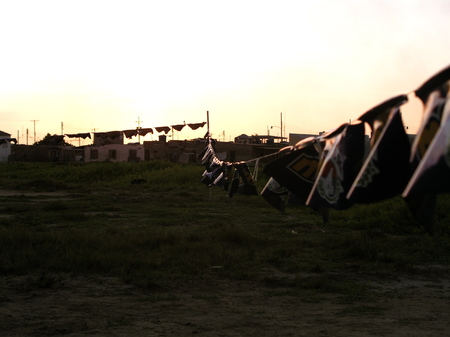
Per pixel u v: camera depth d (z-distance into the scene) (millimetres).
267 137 60719
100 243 12766
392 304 8602
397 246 13719
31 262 10828
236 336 6711
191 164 49219
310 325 7254
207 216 20516
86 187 35812
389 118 3910
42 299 8609
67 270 10531
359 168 4473
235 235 13812
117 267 10609
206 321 7426
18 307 8125
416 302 8758
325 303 8602
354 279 10453
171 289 9352
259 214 21453
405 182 3832
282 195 7934
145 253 11945
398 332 6918
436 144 3039
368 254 12172
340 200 4625
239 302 8562
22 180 42000
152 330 6973
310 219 19672
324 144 5758
